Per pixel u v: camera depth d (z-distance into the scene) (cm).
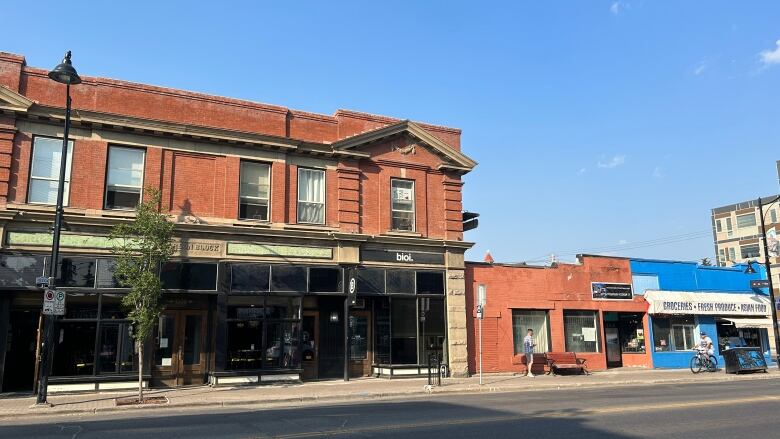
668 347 2795
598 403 1448
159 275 1842
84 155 1834
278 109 2139
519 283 2508
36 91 1800
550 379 2205
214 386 1866
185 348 1938
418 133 2369
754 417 1196
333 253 2138
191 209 1952
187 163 1977
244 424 1135
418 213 2344
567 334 2603
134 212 1856
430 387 1844
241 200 2048
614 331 2844
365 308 2259
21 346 1778
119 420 1231
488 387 1898
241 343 1948
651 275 2841
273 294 2002
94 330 1769
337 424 1122
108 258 1798
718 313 2895
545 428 1060
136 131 1908
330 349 2167
